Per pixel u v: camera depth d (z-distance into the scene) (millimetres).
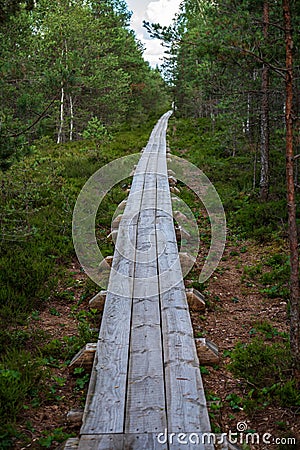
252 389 4074
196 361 3764
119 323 4367
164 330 4195
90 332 5020
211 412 3752
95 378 3545
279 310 5906
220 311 5879
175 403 3174
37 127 7254
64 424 3590
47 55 21781
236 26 5410
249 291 6574
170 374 3510
